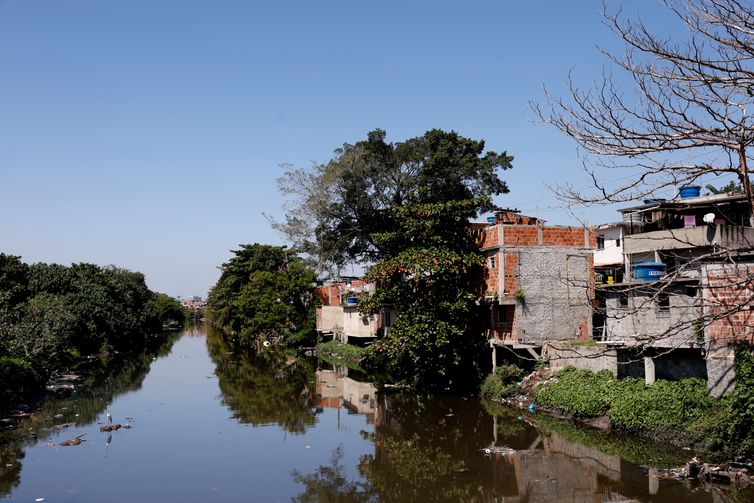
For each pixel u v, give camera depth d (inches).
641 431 830.5
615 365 969.5
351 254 2020.2
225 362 2105.1
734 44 313.1
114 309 2460.6
